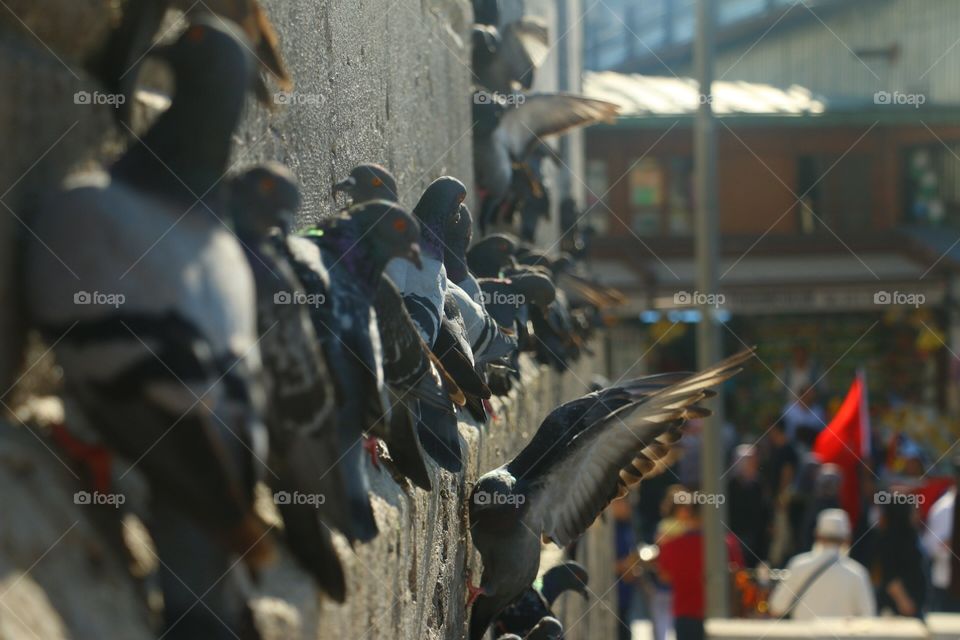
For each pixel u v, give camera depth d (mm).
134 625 2508
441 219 5250
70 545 2496
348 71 5555
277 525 3121
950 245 27469
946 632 9336
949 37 28078
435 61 8125
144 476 2434
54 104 2834
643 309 27781
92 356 2383
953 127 28203
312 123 4844
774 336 27859
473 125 9469
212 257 2545
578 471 5152
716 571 13891
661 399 5188
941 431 26547
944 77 28422
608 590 15289
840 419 16516
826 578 11516
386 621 3697
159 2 3156
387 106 6551
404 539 3996
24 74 2703
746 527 17109
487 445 6352
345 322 3230
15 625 2180
